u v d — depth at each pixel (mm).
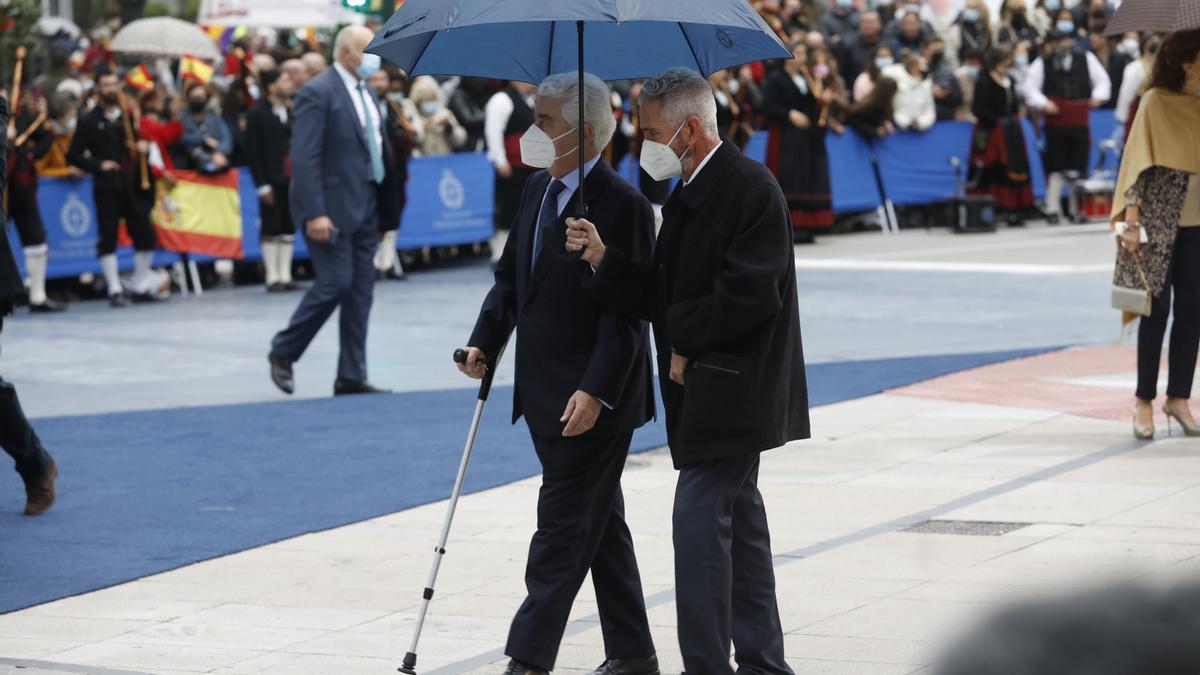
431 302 45750
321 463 23531
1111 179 63812
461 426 26625
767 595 11758
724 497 11297
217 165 49000
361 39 29250
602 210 12250
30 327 41812
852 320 39562
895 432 24812
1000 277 47594
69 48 58656
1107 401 27109
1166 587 2031
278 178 48719
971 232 60594
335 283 29453
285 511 20266
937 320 39281
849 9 63906
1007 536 17516
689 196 11336
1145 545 16750
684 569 11203
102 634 14688
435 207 53406
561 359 12500
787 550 17203
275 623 14969
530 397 12586
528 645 12227
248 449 24781
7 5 52312
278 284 49562
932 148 61969
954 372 30844
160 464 23672
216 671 13312
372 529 19219
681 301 11375
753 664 11656
